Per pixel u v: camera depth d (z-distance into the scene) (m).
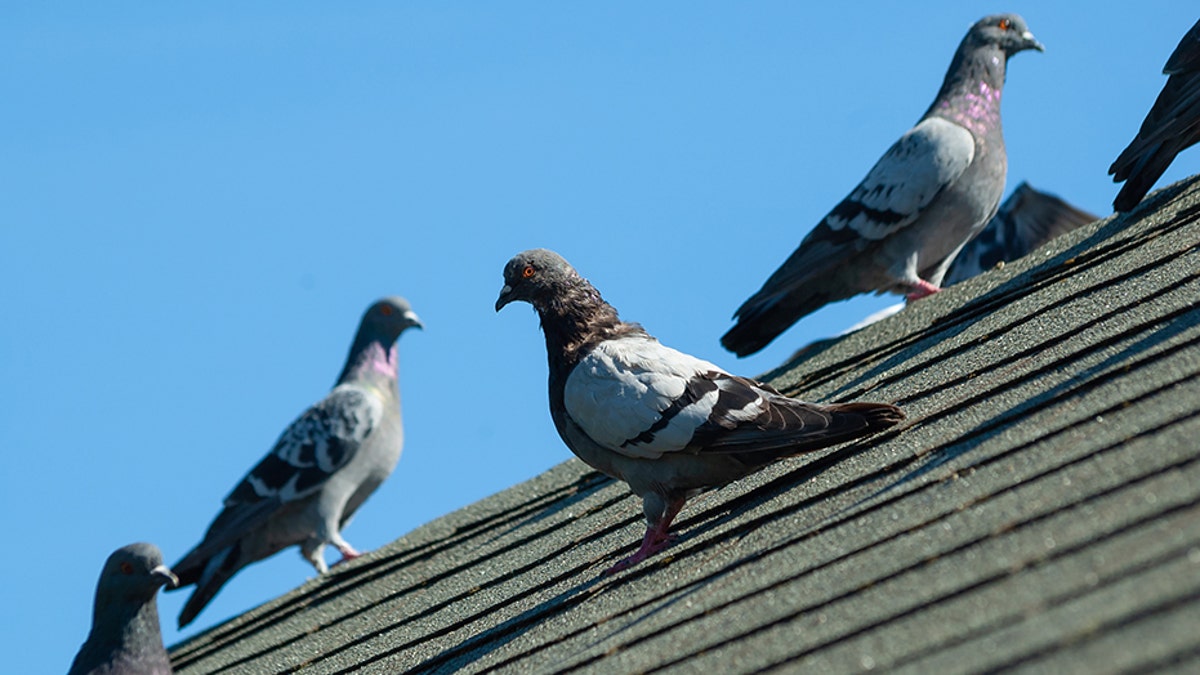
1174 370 8.19
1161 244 11.49
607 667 7.93
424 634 11.59
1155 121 13.09
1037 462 7.76
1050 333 10.59
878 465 9.39
